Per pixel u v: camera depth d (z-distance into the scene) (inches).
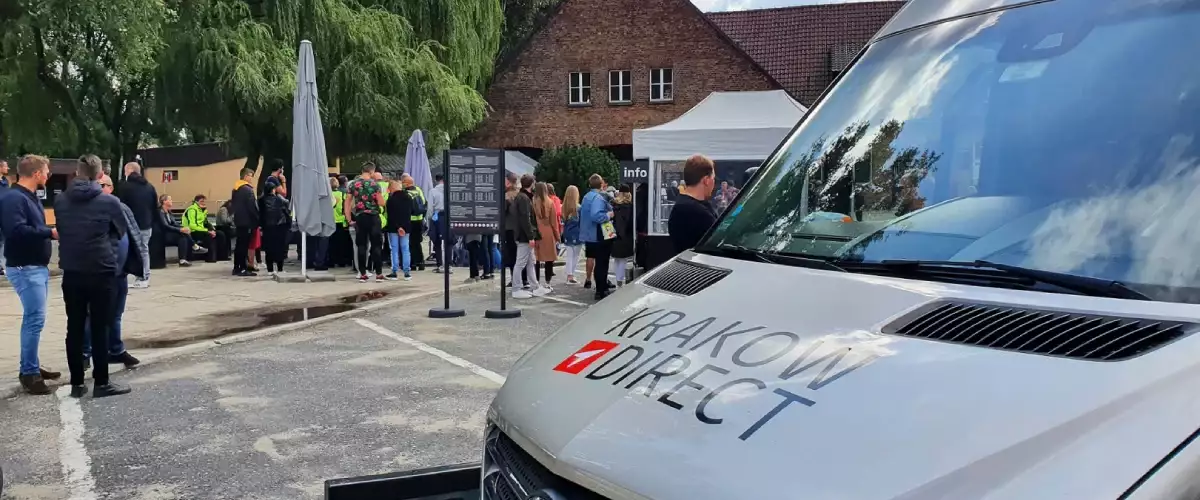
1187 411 46.8
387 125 805.2
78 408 228.2
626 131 1231.5
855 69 118.5
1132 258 66.2
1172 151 70.6
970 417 51.6
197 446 195.8
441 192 600.1
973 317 63.7
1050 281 68.0
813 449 53.5
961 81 96.3
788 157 115.6
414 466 182.2
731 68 1190.3
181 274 579.5
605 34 1230.9
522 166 1034.1
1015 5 98.7
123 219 242.4
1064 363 53.7
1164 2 80.7
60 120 861.2
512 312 386.3
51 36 710.5
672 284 93.7
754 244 103.3
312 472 178.7
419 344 320.8
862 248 88.0
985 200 83.3
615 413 65.8
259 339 331.3
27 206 238.4
